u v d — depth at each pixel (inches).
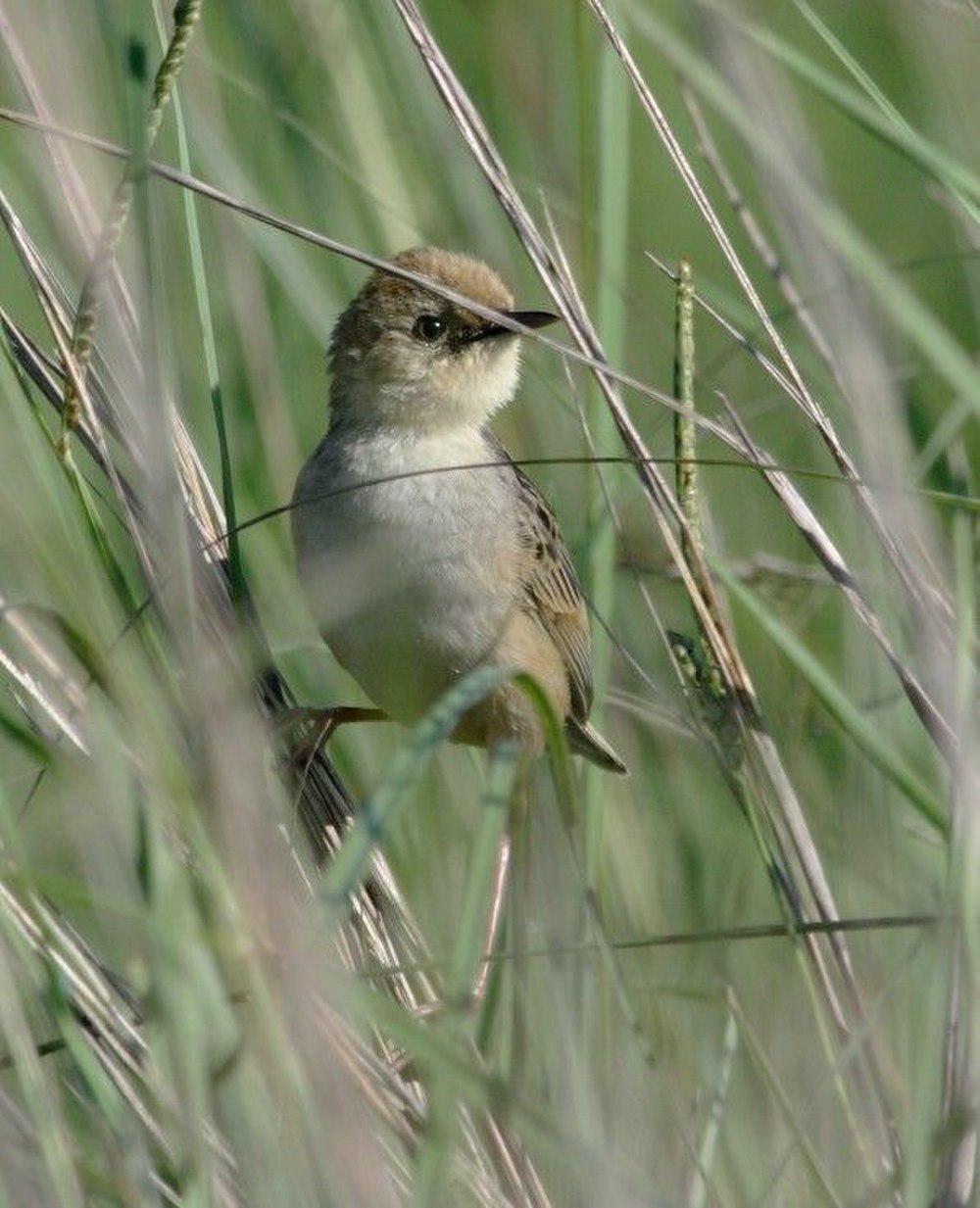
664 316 567.5
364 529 407.2
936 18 471.2
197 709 281.9
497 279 424.5
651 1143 331.0
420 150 480.4
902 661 343.0
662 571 421.4
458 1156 308.0
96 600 322.7
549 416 475.8
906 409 439.2
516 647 415.2
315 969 251.8
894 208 608.1
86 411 337.1
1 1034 318.0
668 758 446.6
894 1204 305.7
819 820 420.5
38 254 349.1
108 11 388.2
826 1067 339.6
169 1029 264.4
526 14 509.7
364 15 476.4
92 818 295.4
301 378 488.7
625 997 312.2
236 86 489.1
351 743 456.8
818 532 352.2
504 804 256.7
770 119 363.9
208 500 382.3
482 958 306.7
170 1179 298.8
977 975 270.4
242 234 448.8
